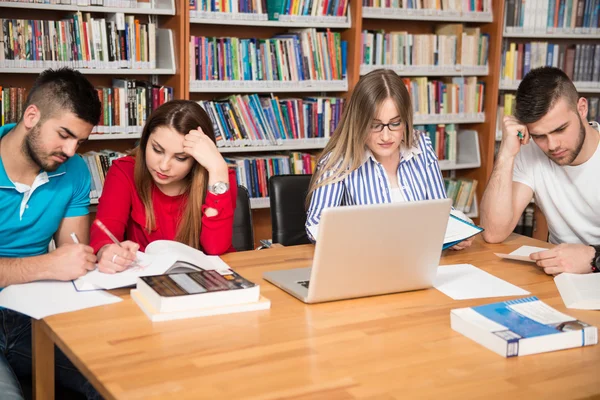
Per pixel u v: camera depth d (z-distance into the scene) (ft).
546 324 4.92
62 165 6.93
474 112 16.08
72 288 5.61
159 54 13.29
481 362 4.50
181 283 5.41
